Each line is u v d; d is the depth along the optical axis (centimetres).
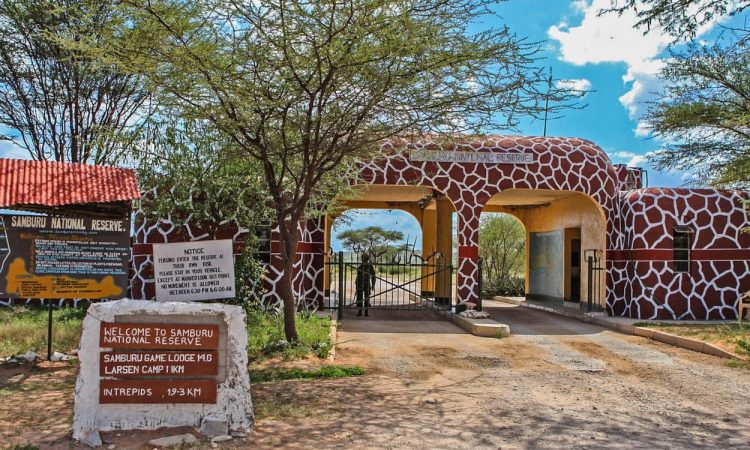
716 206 1705
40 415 663
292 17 825
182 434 592
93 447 562
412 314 1792
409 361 1071
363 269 1770
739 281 1694
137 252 1478
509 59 880
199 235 1486
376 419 685
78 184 993
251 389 806
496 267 2833
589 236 1894
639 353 1216
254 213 1298
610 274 1766
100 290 907
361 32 819
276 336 1105
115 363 602
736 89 1650
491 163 1736
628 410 776
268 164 1019
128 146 1197
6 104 1591
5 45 1501
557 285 2123
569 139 1827
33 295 880
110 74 1570
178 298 848
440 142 1186
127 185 1027
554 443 621
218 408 615
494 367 1044
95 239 908
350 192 1513
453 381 920
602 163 1791
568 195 2005
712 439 659
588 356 1176
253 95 876
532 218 2356
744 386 930
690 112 1734
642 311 1669
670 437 662
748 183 1711
